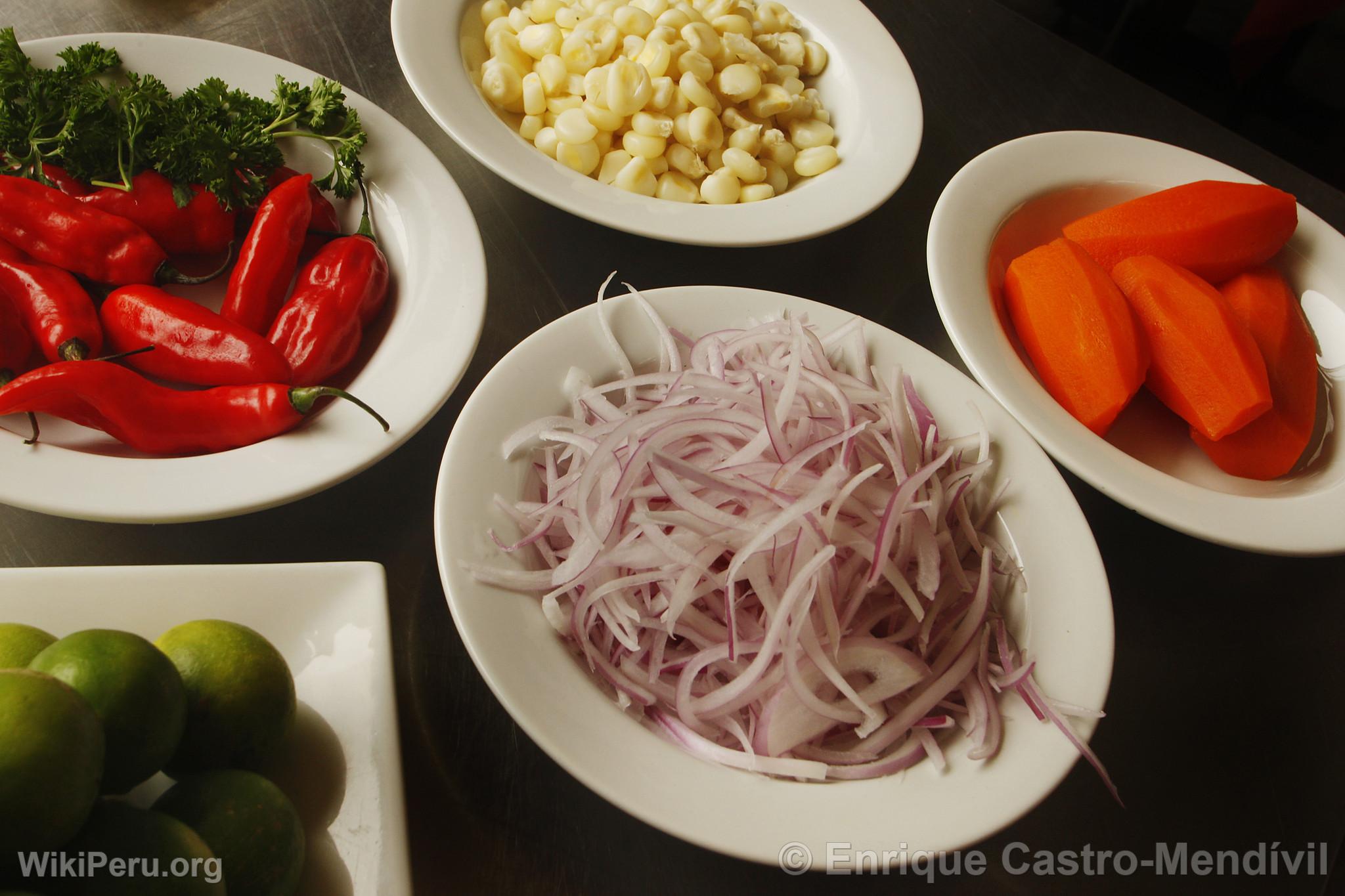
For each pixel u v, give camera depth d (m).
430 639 0.65
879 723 0.57
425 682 0.63
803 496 0.61
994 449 0.68
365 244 0.79
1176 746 0.68
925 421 0.69
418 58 0.88
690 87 0.92
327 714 0.52
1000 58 1.21
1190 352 0.82
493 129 0.87
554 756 0.49
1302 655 0.74
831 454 0.65
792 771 0.54
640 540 0.60
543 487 0.64
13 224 0.74
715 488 0.61
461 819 0.57
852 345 0.72
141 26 0.98
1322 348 0.90
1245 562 0.78
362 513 0.70
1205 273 0.91
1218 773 0.67
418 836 0.56
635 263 0.90
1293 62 1.68
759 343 0.70
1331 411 0.87
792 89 1.02
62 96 0.78
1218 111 1.70
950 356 0.88
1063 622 0.60
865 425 0.62
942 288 0.78
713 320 0.73
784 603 0.57
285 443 0.65
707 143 0.92
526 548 0.59
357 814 0.49
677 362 0.70
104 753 0.38
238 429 0.67
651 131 0.91
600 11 0.98
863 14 1.08
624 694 0.57
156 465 0.62
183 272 0.84
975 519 0.67
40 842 0.34
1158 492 0.69
